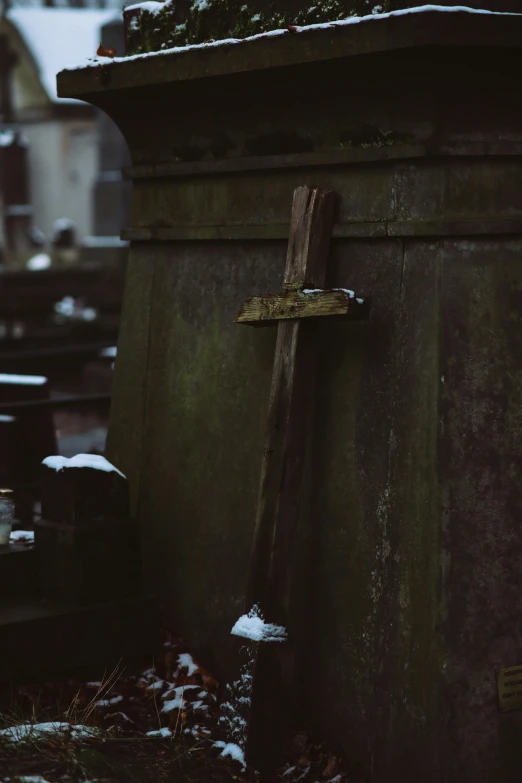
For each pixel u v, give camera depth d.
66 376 16.03
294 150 5.58
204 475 6.09
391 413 5.18
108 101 6.27
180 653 6.07
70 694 5.64
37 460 8.95
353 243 5.37
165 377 6.36
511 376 5.05
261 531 5.30
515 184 5.05
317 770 5.30
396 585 5.13
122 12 6.55
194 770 5.07
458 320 5.02
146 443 6.44
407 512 5.10
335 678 5.37
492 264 5.04
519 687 5.09
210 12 5.99
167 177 6.32
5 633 5.44
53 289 26.84
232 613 5.86
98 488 5.80
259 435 5.79
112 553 5.82
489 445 5.04
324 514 5.45
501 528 5.05
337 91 5.23
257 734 5.16
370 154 5.20
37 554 6.04
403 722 5.07
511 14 4.75
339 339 5.41
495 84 4.95
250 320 5.51
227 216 5.98
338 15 5.34
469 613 5.01
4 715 5.36
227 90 5.66
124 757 5.07
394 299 5.18
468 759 4.99
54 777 4.75
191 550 6.13
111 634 5.78
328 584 5.42
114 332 18.33
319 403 5.48
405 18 4.71
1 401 9.11
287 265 5.42
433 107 4.96
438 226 5.00
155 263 6.46
